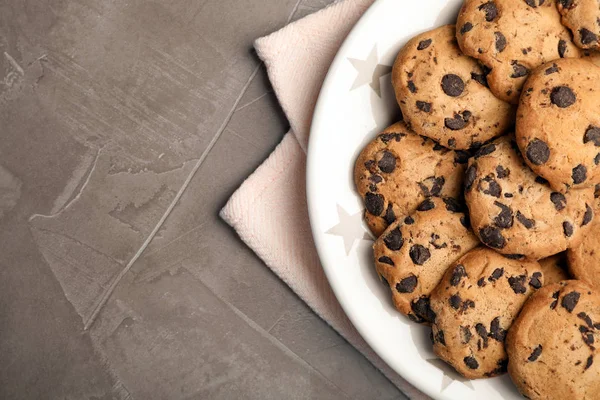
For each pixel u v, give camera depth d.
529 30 0.57
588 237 0.58
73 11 0.65
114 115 0.66
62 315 0.65
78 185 0.66
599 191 0.58
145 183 0.66
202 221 0.66
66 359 0.65
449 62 0.58
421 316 0.59
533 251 0.56
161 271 0.66
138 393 0.66
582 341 0.56
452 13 0.60
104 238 0.66
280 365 0.66
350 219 0.61
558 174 0.55
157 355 0.66
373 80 0.60
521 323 0.56
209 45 0.66
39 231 0.65
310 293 0.64
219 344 0.66
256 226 0.64
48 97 0.65
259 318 0.66
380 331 0.60
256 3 0.66
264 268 0.66
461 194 0.59
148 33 0.66
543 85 0.55
